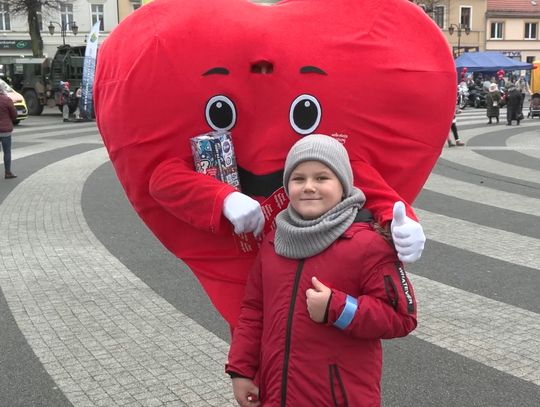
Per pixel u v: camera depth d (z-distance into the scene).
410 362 3.76
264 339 1.97
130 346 4.04
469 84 33.81
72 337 4.19
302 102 2.15
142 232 7.04
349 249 1.86
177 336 4.20
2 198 9.14
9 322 4.45
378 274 1.83
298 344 1.87
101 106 2.35
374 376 1.92
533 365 3.72
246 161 2.21
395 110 2.22
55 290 5.14
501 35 52.75
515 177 11.01
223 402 3.34
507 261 5.88
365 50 2.18
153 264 5.81
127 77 2.19
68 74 27.41
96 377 3.62
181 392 3.45
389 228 1.95
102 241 6.67
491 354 3.87
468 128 21.19
